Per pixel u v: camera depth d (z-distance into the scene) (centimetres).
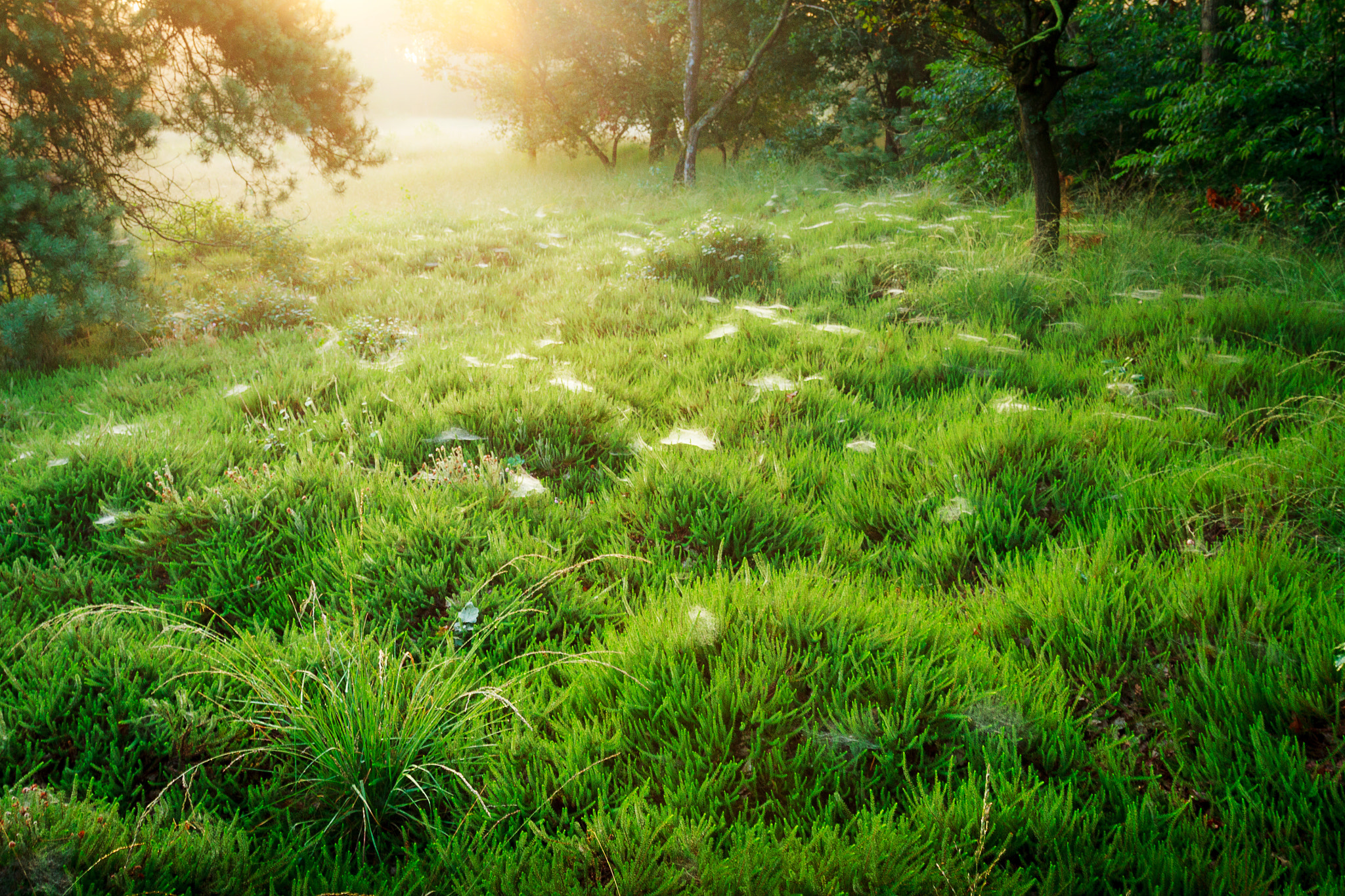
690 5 1588
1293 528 276
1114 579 249
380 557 271
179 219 912
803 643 224
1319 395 376
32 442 384
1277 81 677
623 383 473
